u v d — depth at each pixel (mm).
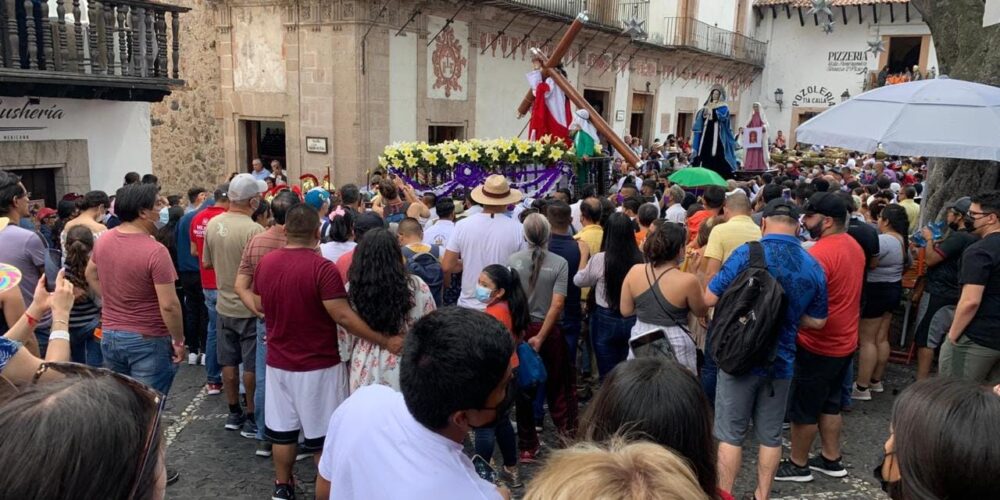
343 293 3568
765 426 3682
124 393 1133
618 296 4719
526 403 4293
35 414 1021
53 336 2693
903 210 5551
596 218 5727
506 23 16688
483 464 2285
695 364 4145
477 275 4879
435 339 1920
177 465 4426
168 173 13609
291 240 3605
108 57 8922
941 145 4527
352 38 12891
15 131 8602
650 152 20688
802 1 30297
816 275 3564
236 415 4957
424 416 1927
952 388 1549
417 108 14492
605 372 4922
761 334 3434
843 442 4922
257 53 14008
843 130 5035
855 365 6395
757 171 12930
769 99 32062
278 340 3645
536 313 4496
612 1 20562
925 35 28312
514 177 9117
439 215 6273
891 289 5414
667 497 1246
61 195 9289
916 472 1499
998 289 4102
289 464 3809
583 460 1361
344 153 13406
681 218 7535
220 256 4605
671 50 24547
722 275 3697
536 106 10359
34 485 967
